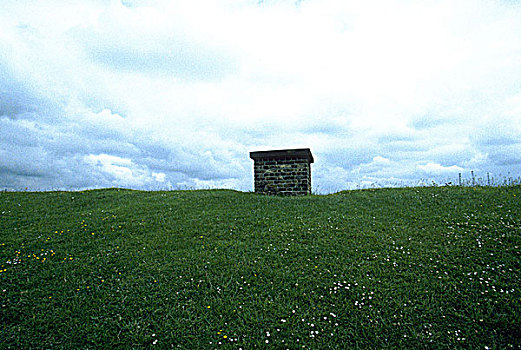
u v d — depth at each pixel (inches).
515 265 285.3
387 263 308.3
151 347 212.2
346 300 254.2
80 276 293.7
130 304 254.2
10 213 500.7
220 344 214.8
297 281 281.6
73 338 220.4
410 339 214.1
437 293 257.4
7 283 279.6
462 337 212.2
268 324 232.1
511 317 222.8
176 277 289.7
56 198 619.8
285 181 684.1
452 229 378.0
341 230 398.3
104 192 690.8
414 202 514.6
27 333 223.5
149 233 399.9
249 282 281.7
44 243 368.5
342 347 212.7
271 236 383.9
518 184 590.2
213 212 484.7
